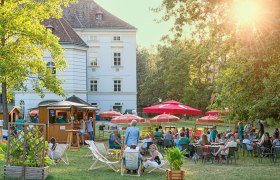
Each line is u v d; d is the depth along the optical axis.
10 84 29.84
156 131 29.20
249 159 24.12
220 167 20.16
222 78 20.89
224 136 27.84
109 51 71.81
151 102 89.12
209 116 32.84
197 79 68.62
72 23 71.56
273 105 19.20
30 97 57.25
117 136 23.55
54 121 32.25
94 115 37.47
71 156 23.52
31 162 14.48
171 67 72.88
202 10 14.28
